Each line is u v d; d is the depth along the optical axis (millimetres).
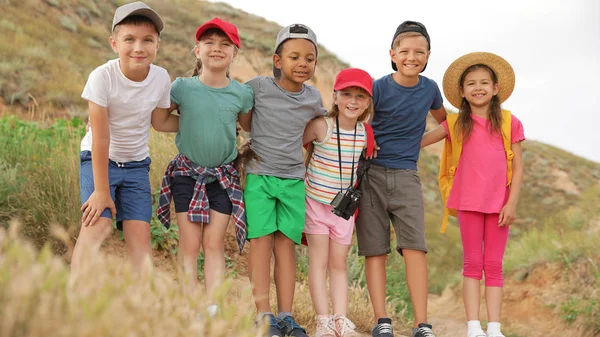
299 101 4086
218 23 3902
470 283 4375
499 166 4422
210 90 3951
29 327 1538
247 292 2262
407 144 4492
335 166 4215
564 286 9156
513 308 9438
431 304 10672
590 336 8117
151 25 3670
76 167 5941
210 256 3914
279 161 4016
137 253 3775
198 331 1861
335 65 34594
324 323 4000
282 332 3902
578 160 32594
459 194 4500
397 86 4477
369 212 4453
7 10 22594
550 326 8664
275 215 4012
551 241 10398
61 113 15938
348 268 7203
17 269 1705
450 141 4688
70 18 25844
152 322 1832
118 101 3662
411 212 4402
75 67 20500
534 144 33656
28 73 17000
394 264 8773
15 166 6090
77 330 1530
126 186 3836
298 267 6828
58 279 1700
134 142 3830
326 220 4203
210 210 3955
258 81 4125
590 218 12547
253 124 4113
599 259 9258
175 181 4004
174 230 5996
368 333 5703
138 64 3625
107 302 1664
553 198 28406
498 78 4570
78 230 5453
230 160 4023
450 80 4691
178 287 2094
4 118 7809
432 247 14148
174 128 4086
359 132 4277
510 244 11641
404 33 4410
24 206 5543
